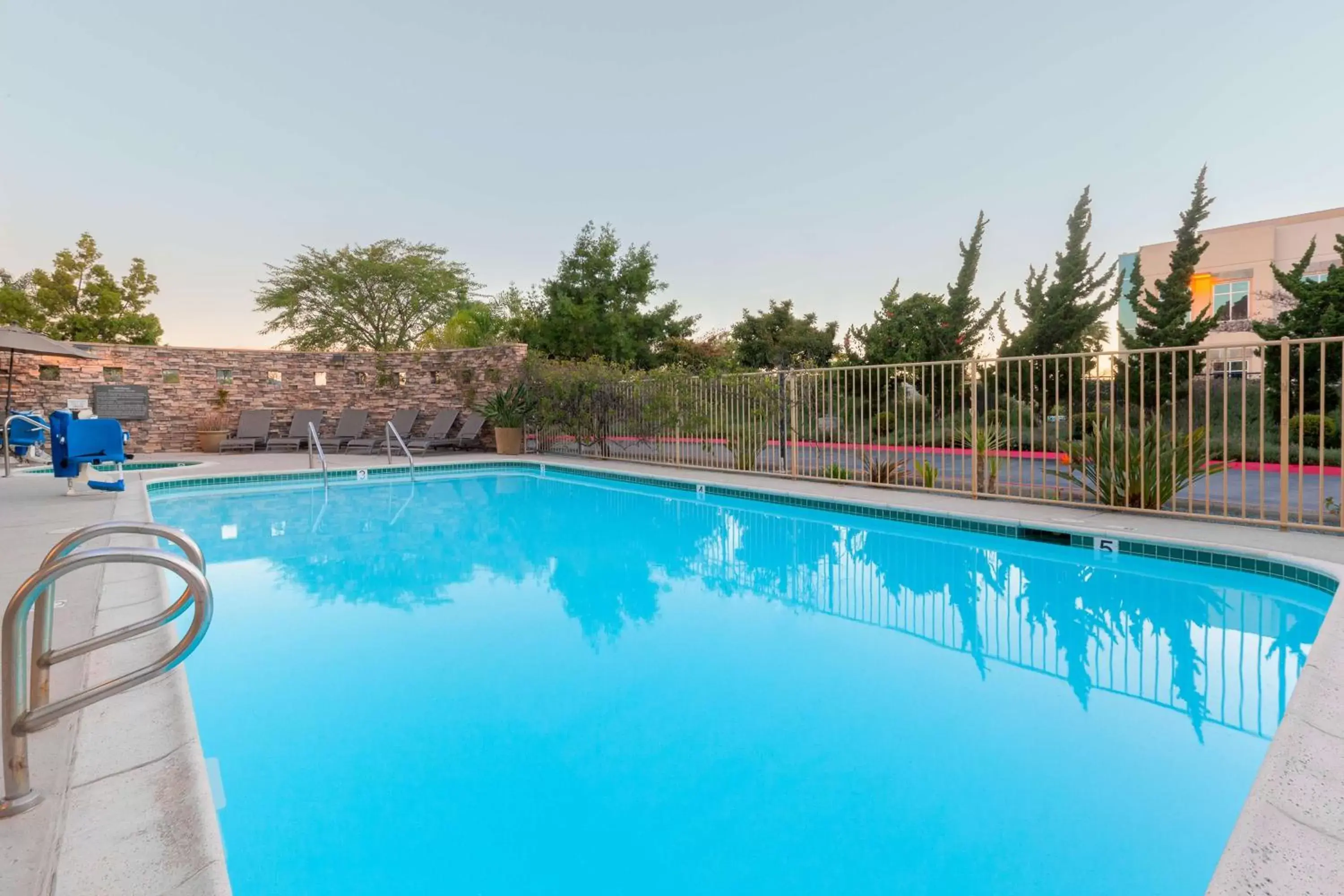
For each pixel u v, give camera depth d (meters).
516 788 2.29
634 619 4.25
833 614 4.35
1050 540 6.21
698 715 2.85
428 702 3.00
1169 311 15.87
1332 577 4.27
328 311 25.80
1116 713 2.85
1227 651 3.64
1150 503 6.57
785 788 2.29
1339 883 1.44
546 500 9.37
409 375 16.86
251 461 13.00
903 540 6.68
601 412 13.54
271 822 2.11
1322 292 11.73
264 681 3.22
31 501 7.49
